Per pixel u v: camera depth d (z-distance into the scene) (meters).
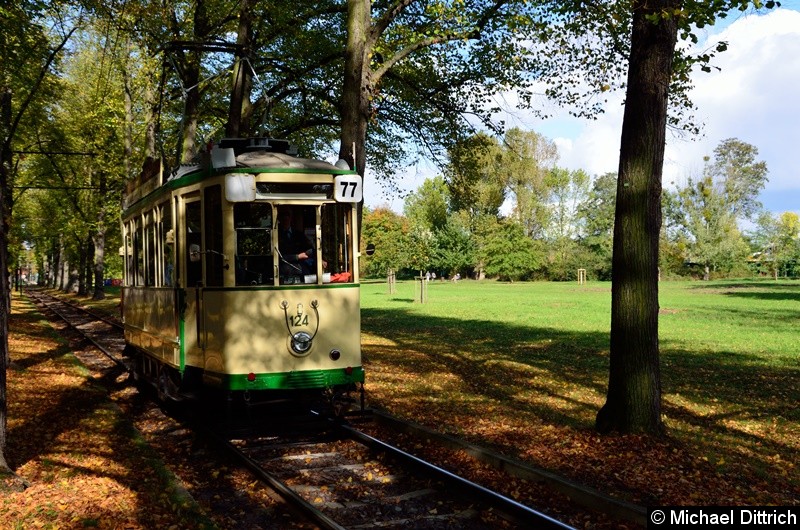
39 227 55.78
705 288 58.50
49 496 6.38
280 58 20.83
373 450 8.62
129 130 29.59
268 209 8.77
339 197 8.98
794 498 6.79
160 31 21.09
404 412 10.82
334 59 20.86
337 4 19.53
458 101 19.31
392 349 19.36
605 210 87.44
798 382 14.38
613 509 6.26
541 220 85.12
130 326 14.20
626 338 8.89
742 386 13.89
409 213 89.38
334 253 9.09
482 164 21.50
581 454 8.09
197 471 7.97
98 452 8.19
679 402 12.23
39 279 118.06
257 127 22.86
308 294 8.85
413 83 19.12
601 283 75.44
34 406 10.69
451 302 43.09
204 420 9.73
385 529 6.08
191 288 9.44
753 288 56.91
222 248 8.66
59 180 40.06
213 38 21.75
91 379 14.16
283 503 6.75
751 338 22.42
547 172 84.56
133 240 13.77
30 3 16.97
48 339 21.81
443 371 15.38
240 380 8.55
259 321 8.63
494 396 12.38
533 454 8.20
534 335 23.38
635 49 8.82
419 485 7.30
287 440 9.30
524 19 13.60
